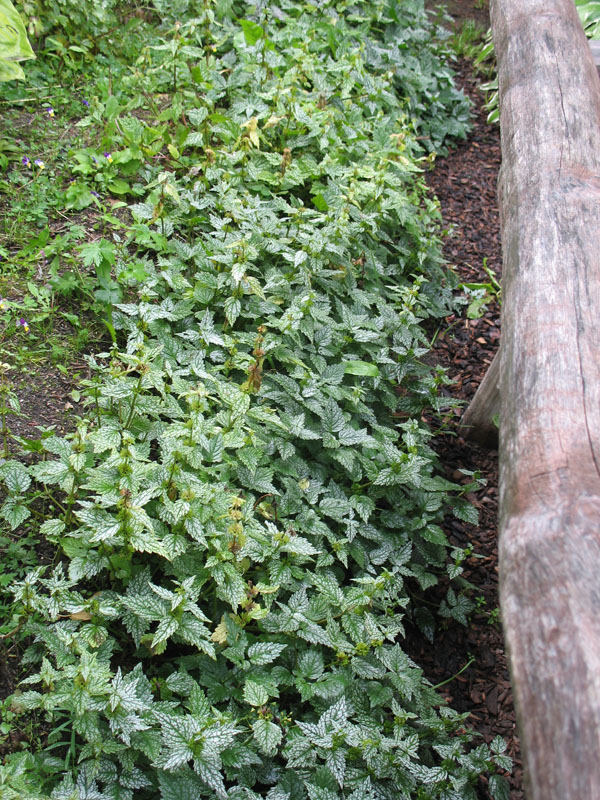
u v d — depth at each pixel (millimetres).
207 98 4473
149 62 4547
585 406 1909
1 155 3838
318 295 3594
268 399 3162
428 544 3242
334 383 3252
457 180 5535
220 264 3451
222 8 5168
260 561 2521
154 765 2055
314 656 2467
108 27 4910
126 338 3359
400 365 3617
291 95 4309
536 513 1641
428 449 3523
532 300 2301
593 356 2066
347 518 3061
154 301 3428
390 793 2328
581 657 1322
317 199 3918
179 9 5215
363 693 2502
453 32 6859
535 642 1409
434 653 3111
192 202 3635
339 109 4777
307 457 3160
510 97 3322
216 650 2447
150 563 2557
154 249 3627
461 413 4031
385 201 4051
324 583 2555
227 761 2162
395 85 5645
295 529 2697
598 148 2918
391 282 4309
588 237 2479
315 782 2211
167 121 4461
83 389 3125
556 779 1223
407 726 2564
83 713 2037
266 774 2268
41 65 4590
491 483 3758
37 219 3693
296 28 5191
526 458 1830
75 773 2119
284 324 3211
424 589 3059
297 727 2322
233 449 2863
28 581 2279
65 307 3383
